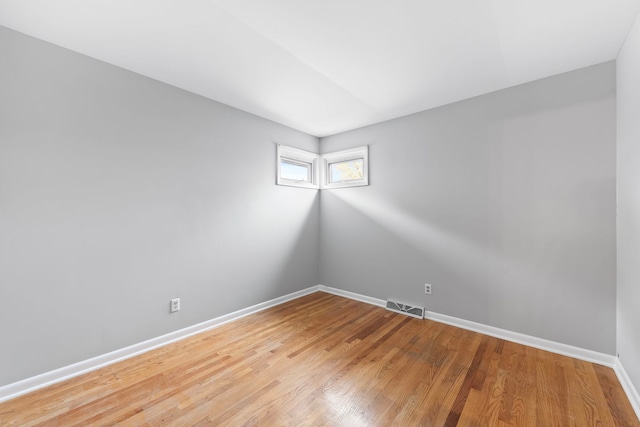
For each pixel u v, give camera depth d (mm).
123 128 2246
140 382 1900
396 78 2422
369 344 2451
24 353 1811
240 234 3111
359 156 3775
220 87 2596
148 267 2385
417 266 3158
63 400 1716
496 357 2217
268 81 2484
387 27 1771
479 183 2713
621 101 1945
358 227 3721
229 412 1612
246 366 2096
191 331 2654
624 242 1883
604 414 1586
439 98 2811
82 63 2049
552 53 2027
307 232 3986
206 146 2799
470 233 2768
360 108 3059
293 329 2773
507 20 1693
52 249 1922
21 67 1806
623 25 1717
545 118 2359
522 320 2463
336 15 1660
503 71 2285
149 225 2393
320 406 1665
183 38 1884
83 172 2053
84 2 1538
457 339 2543
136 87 2320
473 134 2760
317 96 2789
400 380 1918
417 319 3031
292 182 3736
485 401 1698
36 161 1861
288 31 1815
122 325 2230
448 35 1846
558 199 2295
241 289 3123
